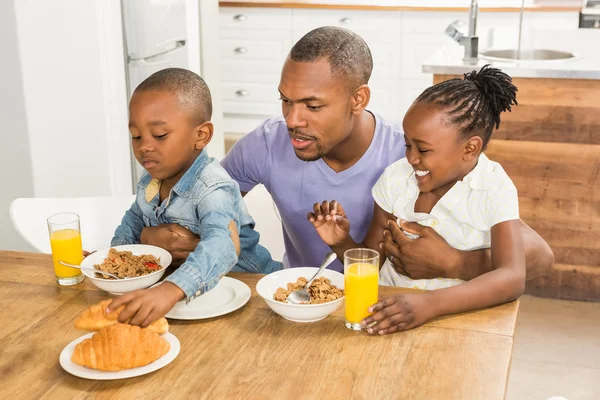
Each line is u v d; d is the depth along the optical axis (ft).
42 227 6.48
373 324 4.03
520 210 9.53
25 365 3.76
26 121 9.58
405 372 3.66
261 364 3.74
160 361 3.69
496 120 4.96
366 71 5.08
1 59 9.35
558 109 9.00
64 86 9.72
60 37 9.54
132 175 10.77
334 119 4.94
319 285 4.36
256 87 16.47
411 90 15.51
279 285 4.57
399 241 5.03
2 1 9.15
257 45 16.11
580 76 8.72
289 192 5.92
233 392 3.50
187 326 4.15
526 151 9.27
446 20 14.83
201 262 4.34
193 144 5.08
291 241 6.38
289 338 4.00
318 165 5.77
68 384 3.59
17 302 4.49
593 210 9.25
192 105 4.97
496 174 4.93
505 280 4.37
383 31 15.24
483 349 3.87
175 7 11.32
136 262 4.78
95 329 3.93
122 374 3.58
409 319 4.05
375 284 4.03
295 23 15.71
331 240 5.01
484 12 14.58
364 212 5.82
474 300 4.26
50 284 4.76
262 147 5.94
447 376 3.62
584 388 7.48
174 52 11.43
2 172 9.84
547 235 9.52
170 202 5.26
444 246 4.97
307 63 4.78
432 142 4.71
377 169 5.72
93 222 6.64
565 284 9.66
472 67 9.07
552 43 11.32
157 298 4.00
